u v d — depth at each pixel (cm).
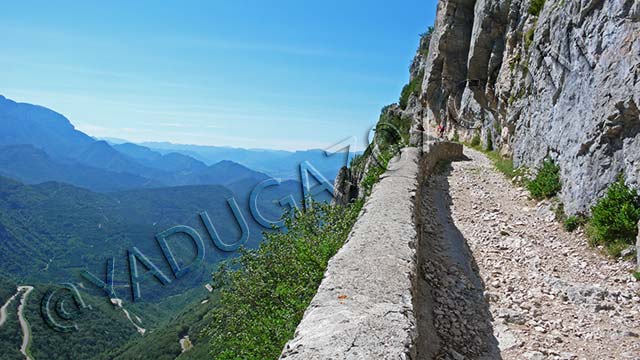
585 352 512
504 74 2112
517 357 500
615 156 871
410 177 1012
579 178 984
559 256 827
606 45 930
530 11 1827
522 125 1617
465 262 796
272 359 778
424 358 475
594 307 618
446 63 3209
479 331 558
